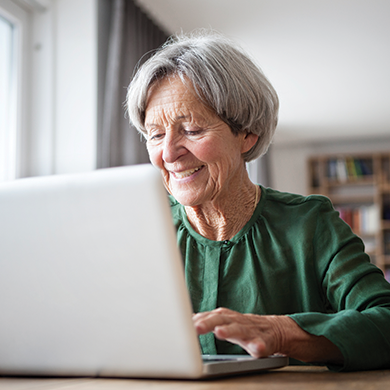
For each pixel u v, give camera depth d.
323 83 5.00
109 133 2.70
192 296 1.07
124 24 2.95
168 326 0.55
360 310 0.90
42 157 2.72
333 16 3.62
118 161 2.72
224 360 0.67
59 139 2.75
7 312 0.63
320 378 0.65
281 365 0.76
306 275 1.03
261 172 6.35
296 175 7.38
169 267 0.54
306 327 0.72
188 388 0.55
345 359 0.71
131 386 0.56
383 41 4.06
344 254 1.01
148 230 0.54
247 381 0.61
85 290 0.58
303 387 0.57
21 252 0.60
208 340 1.02
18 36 2.72
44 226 0.58
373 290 0.91
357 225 6.84
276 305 1.03
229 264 1.07
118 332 0.57
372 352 0.74
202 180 1.05
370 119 6.20
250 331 0.67
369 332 0.75
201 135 1.03
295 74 4.76
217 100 1.01
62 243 0.58
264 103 1.10
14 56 2.72
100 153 2.74
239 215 1.10
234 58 1.06
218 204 1.08
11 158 2.68
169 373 0.57
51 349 0.62
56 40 2.81
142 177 0.54
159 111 1.04
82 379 0.62
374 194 7.11
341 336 0.72
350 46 4.16
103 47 2.91
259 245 1.07
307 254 1.04
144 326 0.56
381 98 5.42
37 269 0.60
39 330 0.62
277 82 4.97
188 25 3.71
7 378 0.67
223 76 1.02
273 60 4.42
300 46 4.14
